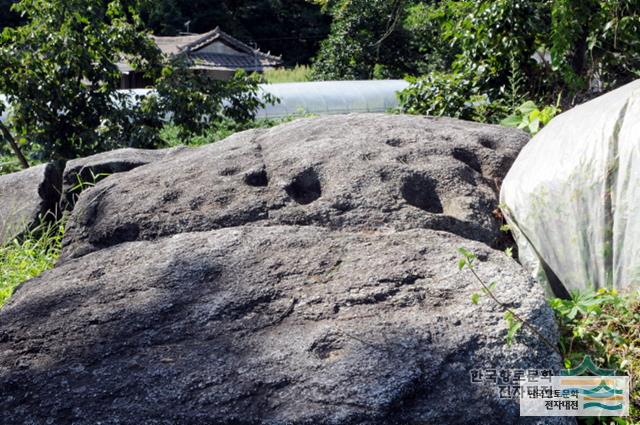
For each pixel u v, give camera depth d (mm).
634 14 7277
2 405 2438
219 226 3480
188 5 41969
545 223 3322
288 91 15062
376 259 2980
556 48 7156
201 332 2674
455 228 3453
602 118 3285
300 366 2447
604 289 2957
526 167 3592
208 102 9531
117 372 2502
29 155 9688
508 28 7629
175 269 3037
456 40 8422
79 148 9148
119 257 3246
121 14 9969
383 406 2287
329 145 3953
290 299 2793
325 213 3461
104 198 3881
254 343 2586
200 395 2375
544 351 2533
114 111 9188
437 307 2703
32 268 4285
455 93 7648
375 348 2486
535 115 4953
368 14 24781
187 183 3832
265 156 4074
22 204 5121
